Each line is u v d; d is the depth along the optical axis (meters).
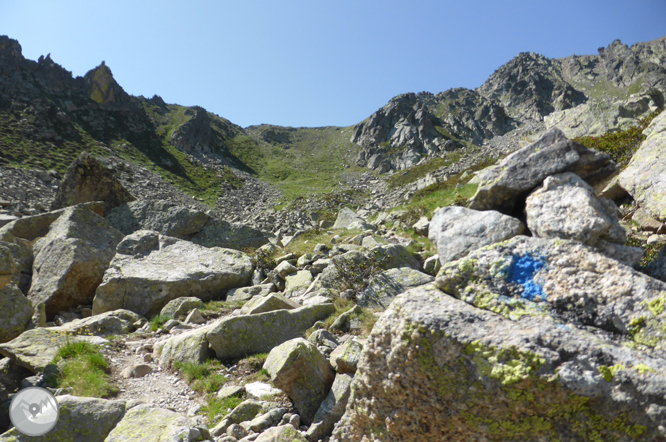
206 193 70.12
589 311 3.55
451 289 4.12
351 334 8.12
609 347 3.17
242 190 79.81
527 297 3.78
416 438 3.80
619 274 3.62
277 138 156.75
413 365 3.64
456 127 133.00
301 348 6.10
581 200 4.84
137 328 10.10
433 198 22.55
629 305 3.43
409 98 150.50
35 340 7.49
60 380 6.43
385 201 49.53
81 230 13.94
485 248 4.26
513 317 3.60
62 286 11.81
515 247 4.17
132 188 54.50
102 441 4.96
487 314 3.69
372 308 9.43
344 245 14.58
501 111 142.38
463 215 6.18
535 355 3.12
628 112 38.97
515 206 6.04
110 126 86.25
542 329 3.36
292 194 77.75
